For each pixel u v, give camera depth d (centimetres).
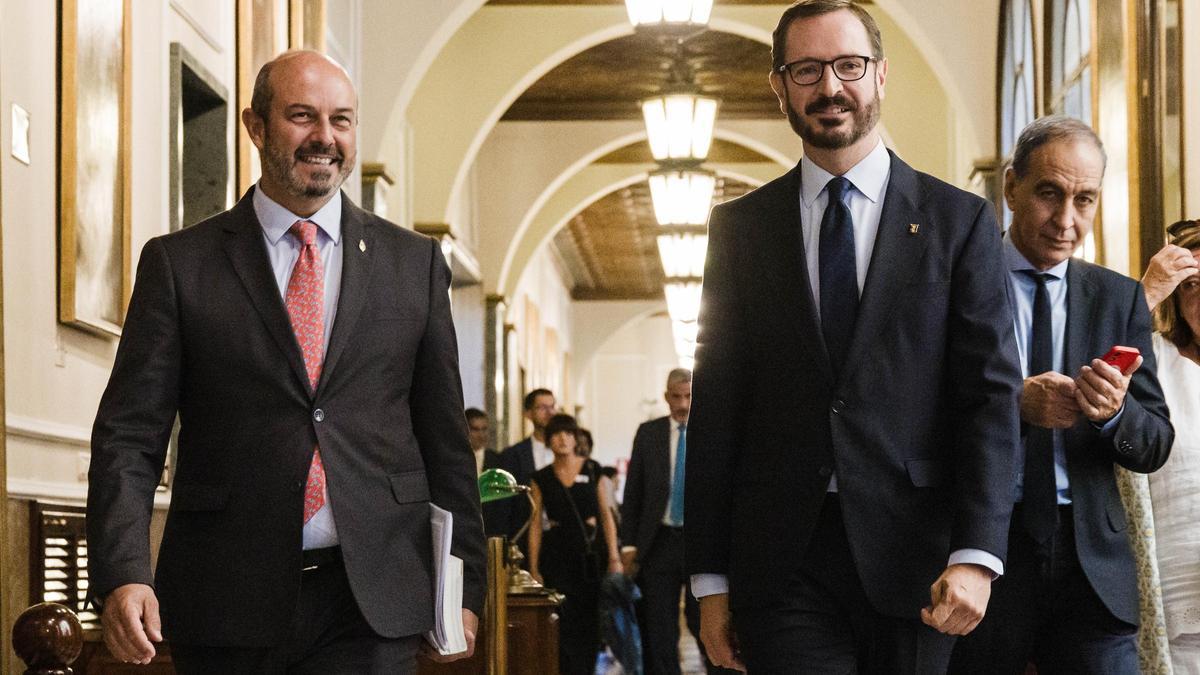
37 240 520
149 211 648
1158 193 662
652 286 3350
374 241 351
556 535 1000
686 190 1194
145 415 331
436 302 355
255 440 332
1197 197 640
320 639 332
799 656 327
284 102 339
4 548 466
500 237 1891
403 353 347
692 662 1376
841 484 325
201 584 326
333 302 345
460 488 352
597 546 1000
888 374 329
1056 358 399
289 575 326
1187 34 651
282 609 325
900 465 326
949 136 1361
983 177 1130
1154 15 663
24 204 509
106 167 579
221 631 323
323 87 341
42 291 526
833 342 333
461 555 350
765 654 330
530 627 735
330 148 341
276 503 329
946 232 334
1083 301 401
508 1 1444
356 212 354
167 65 668
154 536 645
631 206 2495
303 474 330
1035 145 397
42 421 522
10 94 496
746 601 333
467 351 1895
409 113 1445
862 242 338
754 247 344
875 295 331
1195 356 422
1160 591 388
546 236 2114
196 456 335
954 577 314
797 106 335
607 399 3988
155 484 333
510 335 2006
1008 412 323
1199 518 402
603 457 3969
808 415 330
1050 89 924
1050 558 381
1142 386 396
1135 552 390
